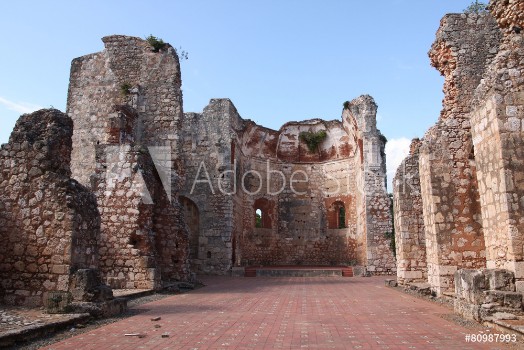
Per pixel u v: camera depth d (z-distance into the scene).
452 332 7.65
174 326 8.20
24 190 10.28
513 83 9.79
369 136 27.83
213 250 27.23
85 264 10.38
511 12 11.20
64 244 9.86
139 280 14.40
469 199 12.88
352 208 31.31
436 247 12.68
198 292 15.32
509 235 9.04
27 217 10.13
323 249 32.62
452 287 12.38
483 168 10.38
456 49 13.98
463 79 13.70
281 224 33.47
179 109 20.52
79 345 6.53
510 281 8.73
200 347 6.47
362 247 28.19
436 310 10.45
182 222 18.19
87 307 8.70
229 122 29.06
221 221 27.56
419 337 7.23
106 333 7.45
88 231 10.57
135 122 20.05
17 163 10.46
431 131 14.12
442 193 12.96
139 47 21.70
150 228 15.29
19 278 9.87
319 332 7.68
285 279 23.00
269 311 10.36
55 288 9.66
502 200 9.38
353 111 29.25
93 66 22.16
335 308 10.95
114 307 9.48
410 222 17.02
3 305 9.65
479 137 10.62
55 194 10.16
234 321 8.83
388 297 13.52
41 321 7.51
